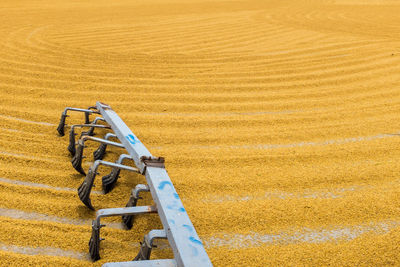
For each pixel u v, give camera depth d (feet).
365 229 7.03
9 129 10.04
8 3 37.86
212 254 6.15
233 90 14.97
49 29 25.25
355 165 9.48
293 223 7.11
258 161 9.48
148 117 11.84
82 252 5.91
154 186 5.86
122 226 6.73
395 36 27.02
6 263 5.43
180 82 15.49
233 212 7.32
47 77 14.74
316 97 14.65
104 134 10.39
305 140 10.92
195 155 9.62
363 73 17.85
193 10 39.29
